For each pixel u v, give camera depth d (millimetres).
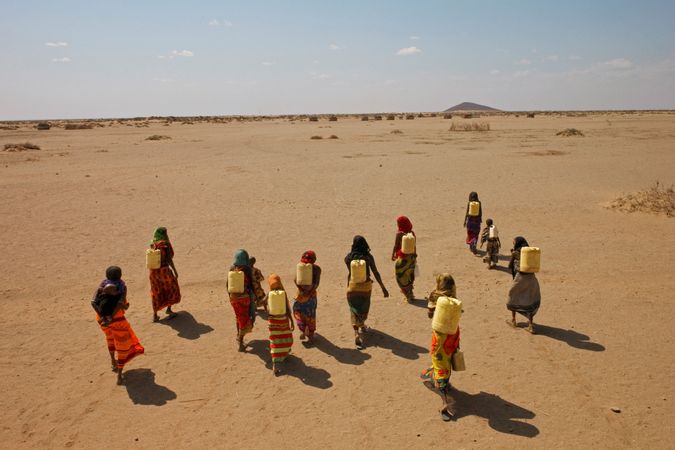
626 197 17562
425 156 33844
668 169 25922
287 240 13805
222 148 41719
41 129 82500
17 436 5609
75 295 9977
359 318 7637
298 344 7848
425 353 7398
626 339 7609
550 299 9297
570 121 86562
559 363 6930
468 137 50688
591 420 5641
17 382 6754
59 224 15805
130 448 5367
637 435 5367
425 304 9320
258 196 20297
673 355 7078
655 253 12031
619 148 36875
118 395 6430
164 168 28875
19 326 8539
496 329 8094
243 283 7371
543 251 12359
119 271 6715
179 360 7336
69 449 5379
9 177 25484
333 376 6785
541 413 5793
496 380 6535
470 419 5719
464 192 20688
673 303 8992
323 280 10672
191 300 9719
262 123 109062
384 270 11281
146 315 9023
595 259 11648
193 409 6082
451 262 11734
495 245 11172
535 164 28891
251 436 5516
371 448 5254
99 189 22016
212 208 18141
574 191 20500
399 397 6227
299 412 5957
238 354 7520
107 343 7383
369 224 15516
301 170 27672
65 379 6832
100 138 56375
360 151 38000
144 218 16625
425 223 15531
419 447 5254
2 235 14461
